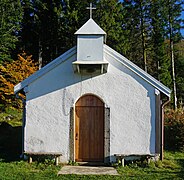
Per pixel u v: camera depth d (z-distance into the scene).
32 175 10.39
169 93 12.61
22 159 12.84
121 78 12.81
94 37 11.87
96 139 13.02
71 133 12.71
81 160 12.95
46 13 32.53
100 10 29.89
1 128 20.09
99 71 12.55
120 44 30.84
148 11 35.50
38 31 32.75
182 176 10.53
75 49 12.72
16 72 25.52
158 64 36.19
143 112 12.69
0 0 30.44
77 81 12.85
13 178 9.91
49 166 11.91
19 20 32.31
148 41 36.03
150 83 12.71
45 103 12.80
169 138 16.97
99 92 12.81
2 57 28.91
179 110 20.36
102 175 10.54
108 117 12.72
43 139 12.69
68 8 30.92
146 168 11.77
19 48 33.03
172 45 36.41
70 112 12.77
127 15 35.38
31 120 12.75
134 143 12.62
